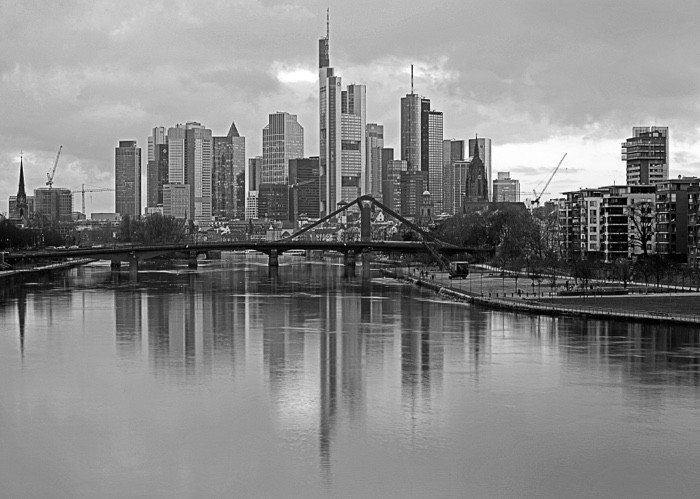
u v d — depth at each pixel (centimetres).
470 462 12369
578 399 15612
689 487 11531
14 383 17112
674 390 16225
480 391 16250
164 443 13250
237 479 11788
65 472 12106
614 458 12531
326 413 14762
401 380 17250
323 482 11675
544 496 11256
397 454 12694
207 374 17888
